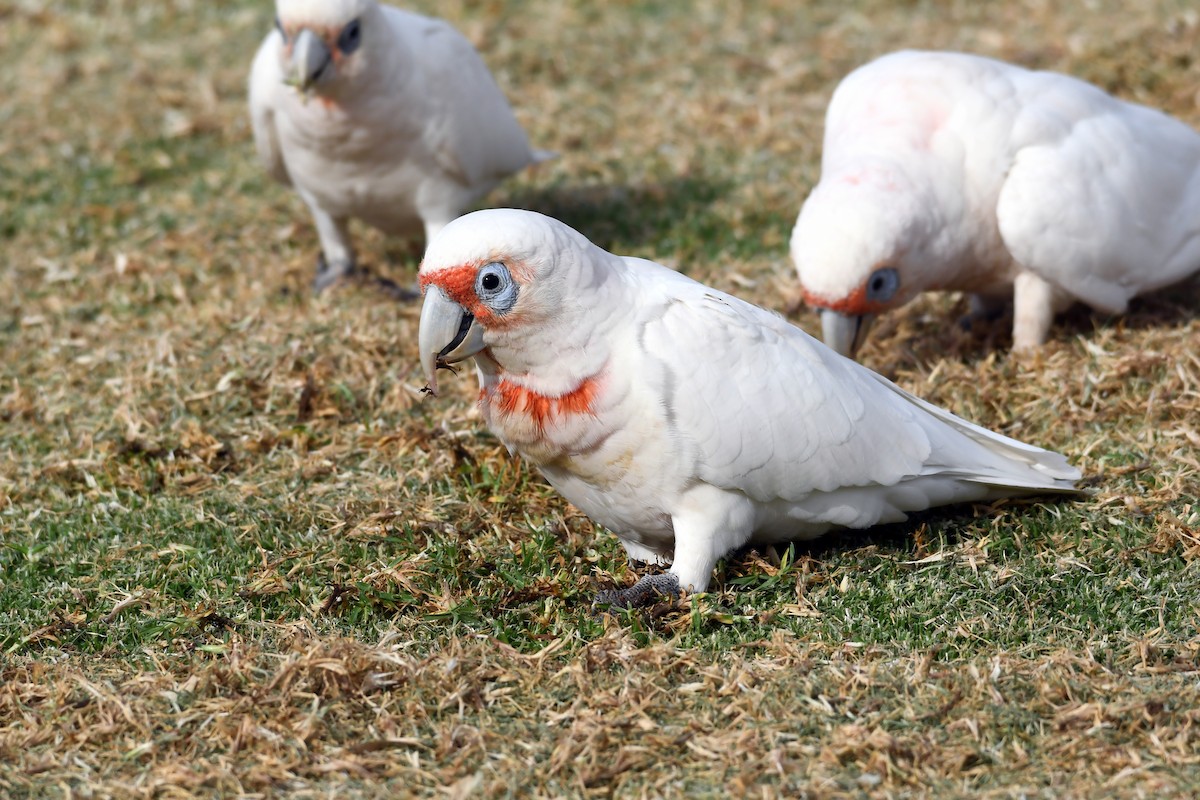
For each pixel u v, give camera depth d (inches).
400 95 495.5
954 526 374.6
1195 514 366.6
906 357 469.7
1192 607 335.6
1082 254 441.7
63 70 762.8
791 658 321.1
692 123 675.4
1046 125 441.7
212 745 300.2
